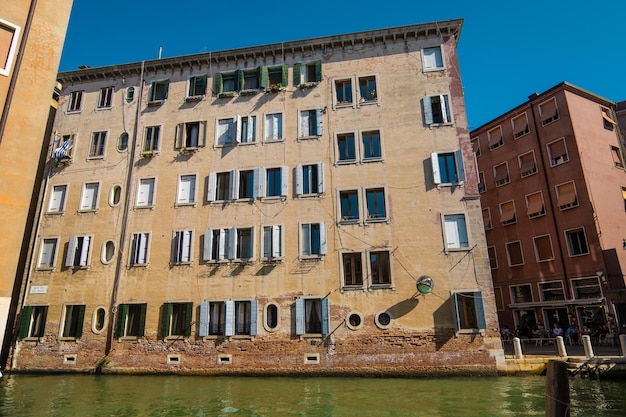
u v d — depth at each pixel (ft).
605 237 86.22
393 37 76.23
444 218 65.00
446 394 47.85
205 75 81.15
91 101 83.46
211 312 67.26
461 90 71.67
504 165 108.06
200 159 75.46
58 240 74.49
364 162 69.82
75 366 67.21
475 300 60.49
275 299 65.57
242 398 47.96
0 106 41.57
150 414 41.86
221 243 69.67
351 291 63.93
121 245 72.33
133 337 67.31
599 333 79.92
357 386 53.52
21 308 71.46
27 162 42.57
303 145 72.79
